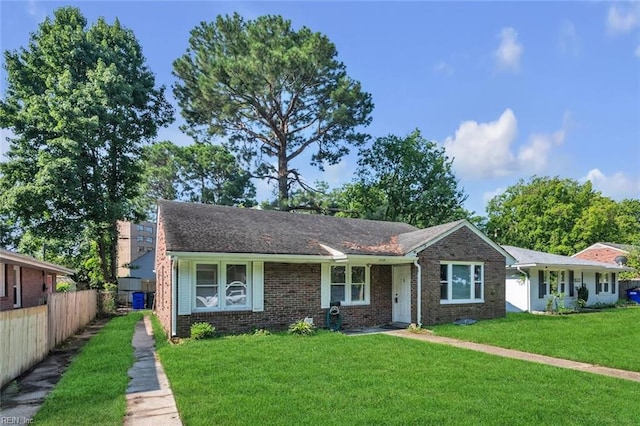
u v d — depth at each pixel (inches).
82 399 267.4
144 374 338.0
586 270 1069.8
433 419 229.3
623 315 799.7
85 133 919.0
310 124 1358.3
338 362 361.7
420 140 1498.5
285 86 1233.4
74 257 1283.2
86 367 358.9
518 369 342.6
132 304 1196.5
